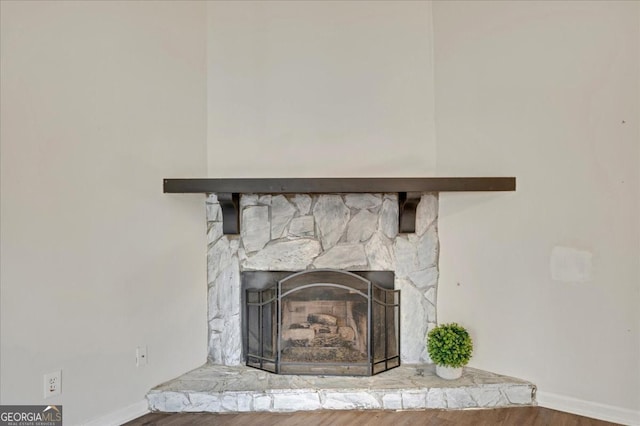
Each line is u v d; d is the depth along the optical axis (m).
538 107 2.61
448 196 2.96
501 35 2.74
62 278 2.17
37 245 2.07
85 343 2.27
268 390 2.54
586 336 2.45
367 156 3.03
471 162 2.87
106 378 2.37
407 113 3.02
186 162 2.89
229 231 2.92
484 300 2.82
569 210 2.50
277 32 3.06
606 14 2.36
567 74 2.50
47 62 2.11
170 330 2.73
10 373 1.98
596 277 2.42
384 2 3.03
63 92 2.18
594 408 2.42
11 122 1.98
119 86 2.46
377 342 2.86
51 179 2.13
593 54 2.41
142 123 2.60
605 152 2.38
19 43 2.00
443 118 2.99
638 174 2.29
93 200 2.32
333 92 3.04
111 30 2.42
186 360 2.83
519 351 2.68
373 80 3.03
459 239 2.92
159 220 2.69
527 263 2.65
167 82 2.76
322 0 3.04
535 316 2.62
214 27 3.06
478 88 2.84
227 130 3.06
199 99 3.00
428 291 2.98
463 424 2.36
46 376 2.10
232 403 2.52
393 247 2.96
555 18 2.54
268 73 3.05
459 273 2.92
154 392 2.55
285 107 3.06
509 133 2.72
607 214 2.38
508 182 2.65
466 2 2.87
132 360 2.50
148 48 2.64
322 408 2.54
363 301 2.85
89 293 2.30
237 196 2.88
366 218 2.96
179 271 2.80
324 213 2.96
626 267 2.33
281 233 2.96
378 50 3.03
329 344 2.85
